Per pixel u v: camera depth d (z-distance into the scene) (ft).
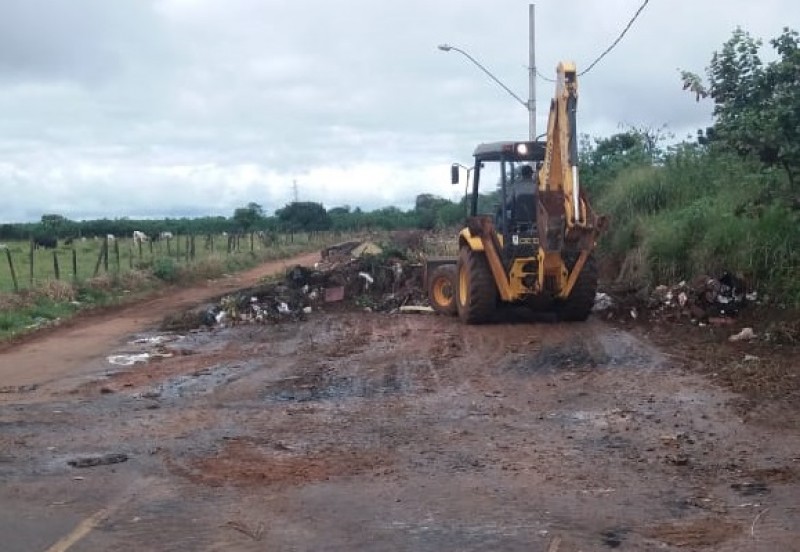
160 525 19.84
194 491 22.36
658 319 49.47
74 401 34.55
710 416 28.53
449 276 57.31
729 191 56.13
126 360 45.29
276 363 41.98
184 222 249.34
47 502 21.63
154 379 38.88
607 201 68.49
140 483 23.12
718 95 43.88
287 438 27.63
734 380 33.22
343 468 24.12
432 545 18.25
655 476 22.68
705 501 20.67
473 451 25.54
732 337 42.34
